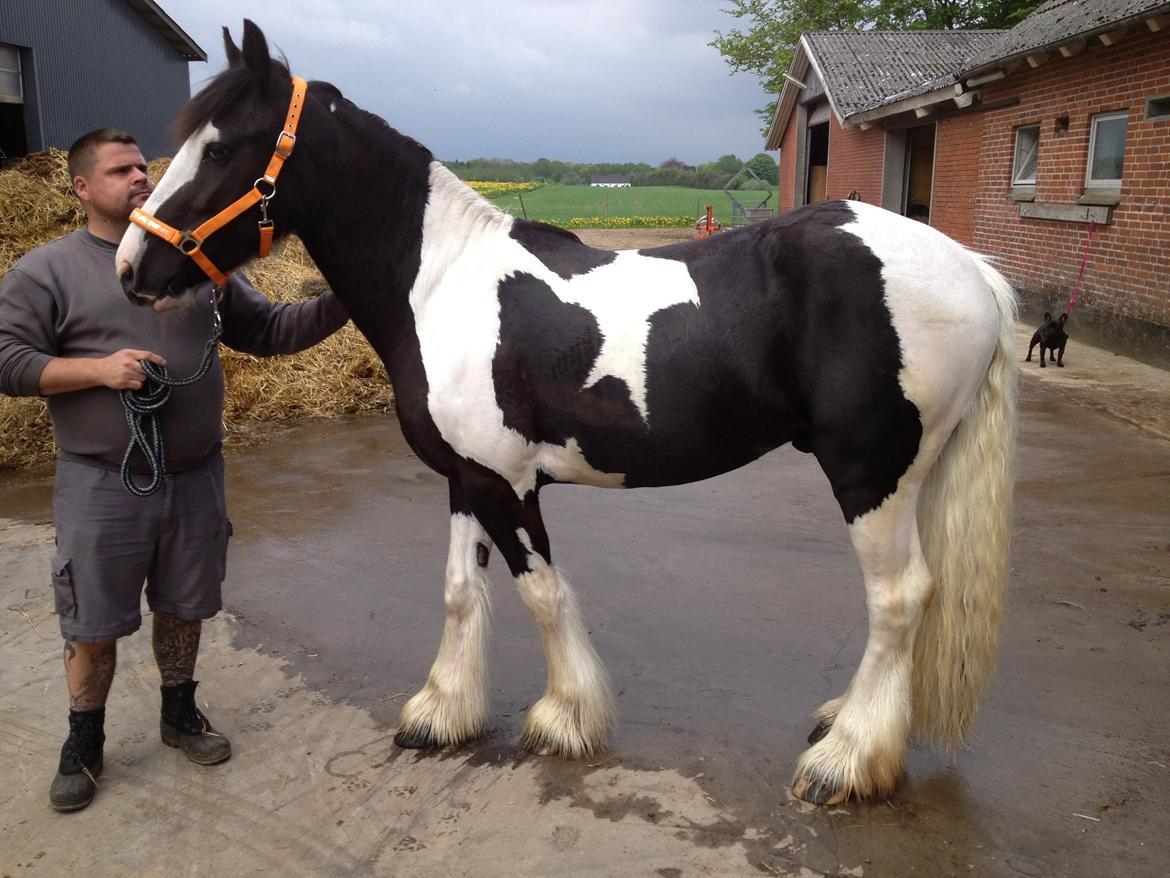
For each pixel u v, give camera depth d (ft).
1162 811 7.13
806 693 9.08
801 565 12.07
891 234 6.93
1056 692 8.79
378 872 6.88
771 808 7.38
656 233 78.23
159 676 9.96
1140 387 20.62
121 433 7.50
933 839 6.95
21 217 22.41
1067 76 27.71
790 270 6.94
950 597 7.25
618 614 10.90
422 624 10.99
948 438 7.25
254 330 8.85
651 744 8.34
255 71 7.02
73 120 50.55
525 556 7.94
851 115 46.52
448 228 7.68
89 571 7.59
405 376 7.80
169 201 6.96
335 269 7.81
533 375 7.36
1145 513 13.07
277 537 13.79
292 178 7.28
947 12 80.94
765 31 92.38
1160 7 20.81
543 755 8.24
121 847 7.29
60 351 7.62
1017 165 32.32
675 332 7.13
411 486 16.01
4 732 8.93
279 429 19.97
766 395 7.16
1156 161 23.08
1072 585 10.93
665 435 7.35
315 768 8.27
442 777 8.04
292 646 10.56
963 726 7.42
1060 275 28.43
